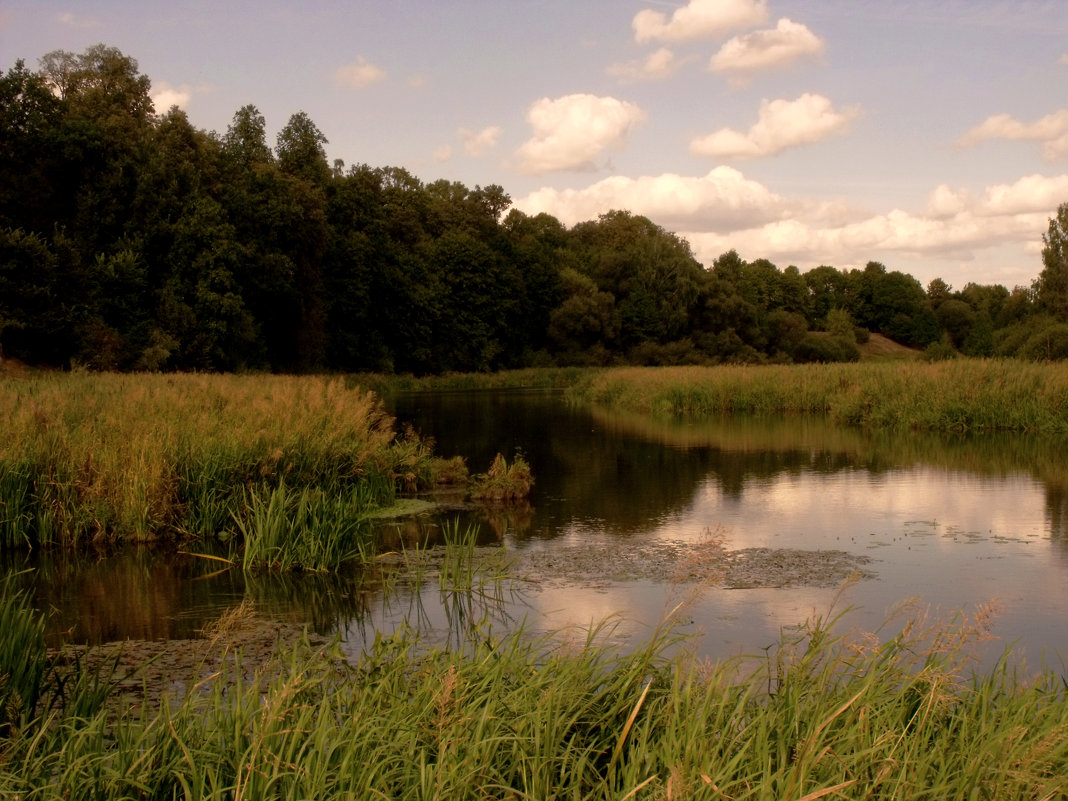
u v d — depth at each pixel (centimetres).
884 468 1716
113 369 3322
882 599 826
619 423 2839
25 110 3834
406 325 6569
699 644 679
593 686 484
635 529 1170
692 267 7806
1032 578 903
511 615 773
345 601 833
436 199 9000
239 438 1230
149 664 607
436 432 2583
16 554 1044
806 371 3372
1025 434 2275
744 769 389
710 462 1836
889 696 471
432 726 419
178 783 401
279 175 5228
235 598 851
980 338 7731
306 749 413
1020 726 399
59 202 3941
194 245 4053
